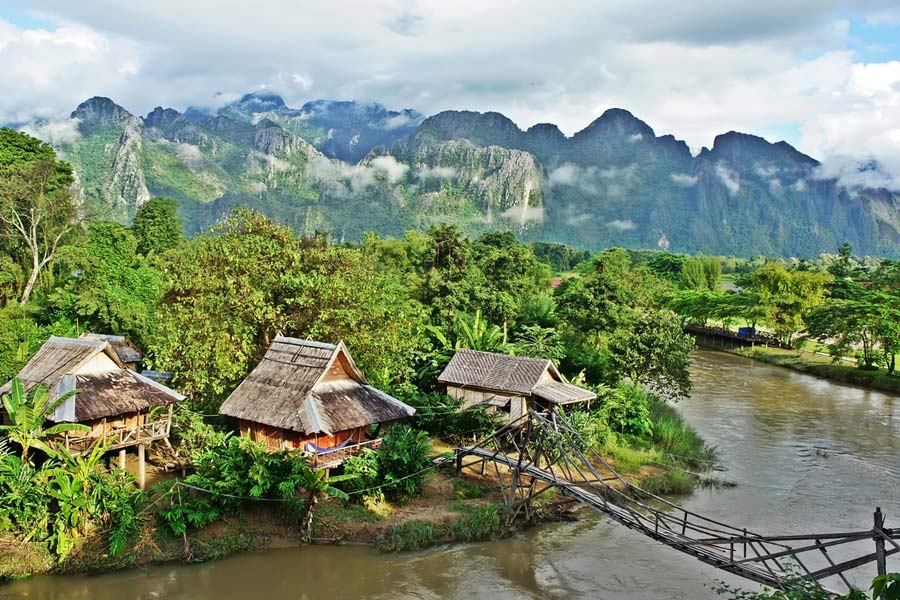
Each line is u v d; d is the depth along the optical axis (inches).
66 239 2210.9
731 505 1243.2
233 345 1344.7
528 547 1057.5
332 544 1020.5
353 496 1120.8
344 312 1396.4
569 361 1926.7
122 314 1711.4
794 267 5669.3
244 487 1020.5
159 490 1042.1
